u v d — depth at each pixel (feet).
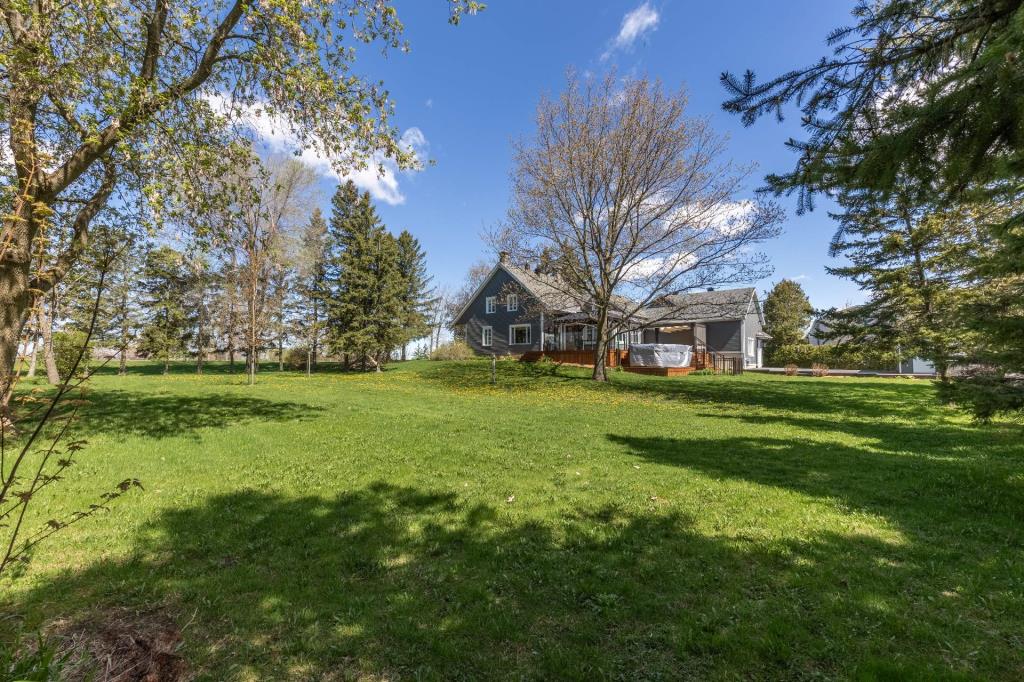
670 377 76.38
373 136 28.78
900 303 63.77
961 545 13.33
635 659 8.55
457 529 14.61
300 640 9.04
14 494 7.37
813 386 61.98
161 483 18.97
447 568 12.05
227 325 107.14
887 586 10.94
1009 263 17.90
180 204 27.30
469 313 126.31
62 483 18.54
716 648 8.81
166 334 89.04
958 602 10.25
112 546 13.07
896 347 64.85
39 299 8.36
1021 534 14.07
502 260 68.95
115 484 18.62
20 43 19.76
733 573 11.74
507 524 15.05
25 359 7.73
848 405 45.32
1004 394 15.52
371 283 100.01
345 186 106.01
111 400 38.70
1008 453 25.20
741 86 14.75
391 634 9.29
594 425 33.73
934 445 27.45
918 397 49.70
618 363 89.71
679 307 62.75
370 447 25.53
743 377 79.56
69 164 23.38
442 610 10.13
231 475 20.13
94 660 8.00
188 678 7.91
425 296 169.37
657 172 57.06
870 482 19.80
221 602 10.34
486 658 8.60
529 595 10.76
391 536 14.07
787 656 8.52
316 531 14.38
